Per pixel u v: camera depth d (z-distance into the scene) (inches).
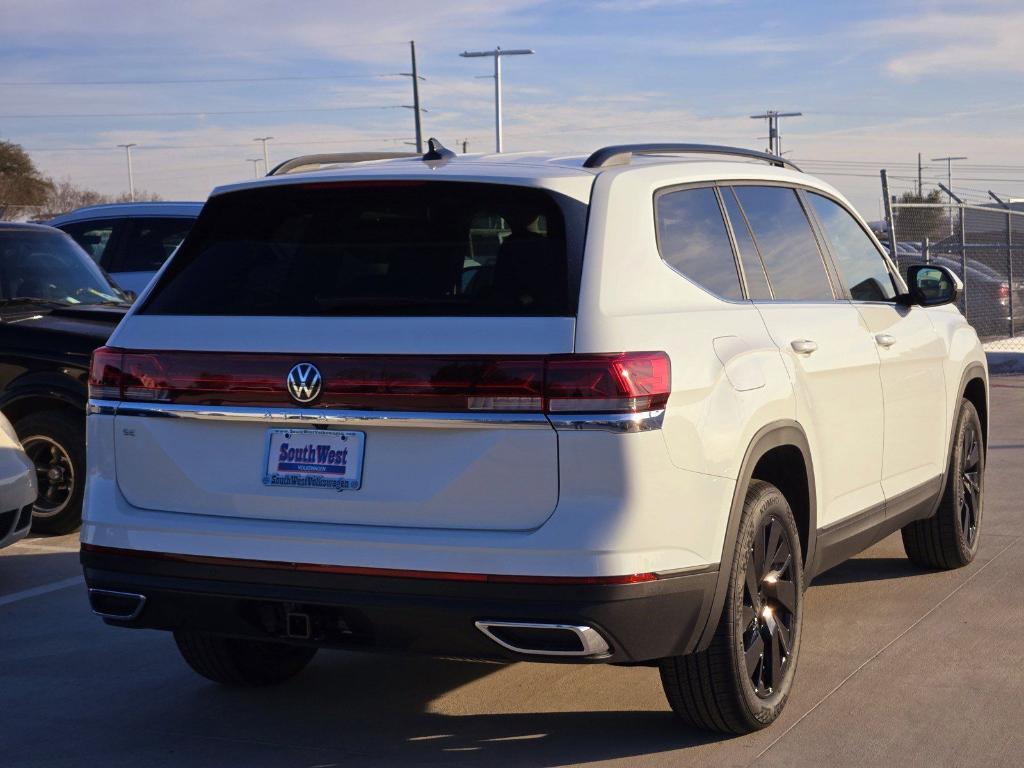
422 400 147.0
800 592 183.0
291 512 153.9
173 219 495.2
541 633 145.1
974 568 266.2
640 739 173.5
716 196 184.9
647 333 150.9
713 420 158.1
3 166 2728.8
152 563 159.3
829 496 195.8
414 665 210.5
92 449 166.7
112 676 207.5
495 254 153.7
